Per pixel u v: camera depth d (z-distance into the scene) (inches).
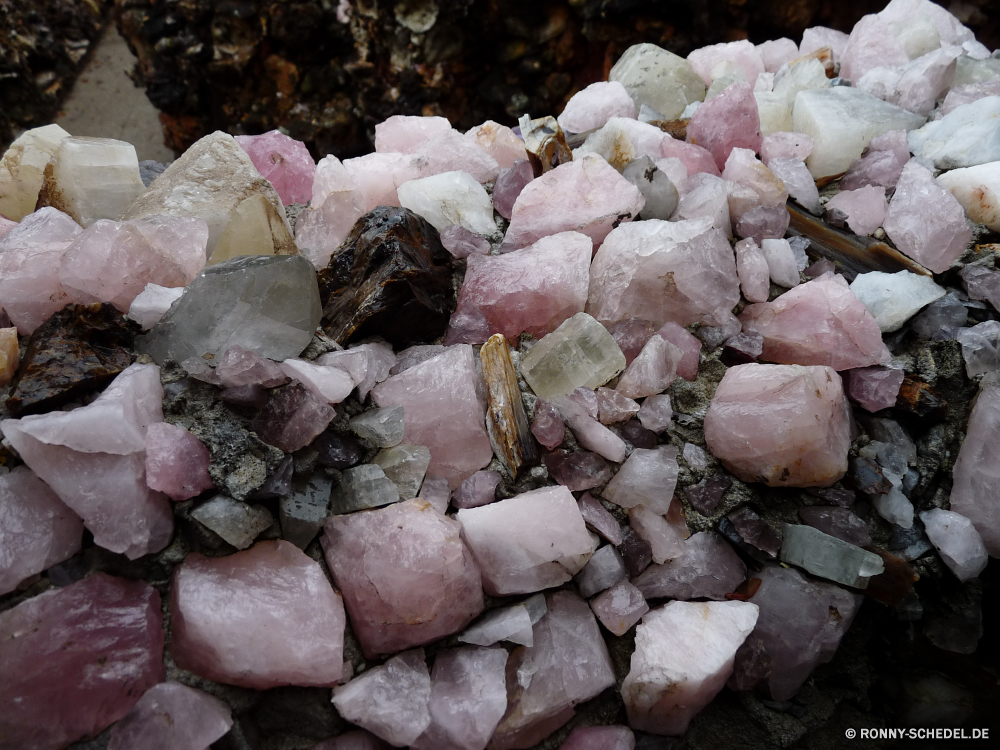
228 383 16.9
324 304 20.7
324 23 69.4
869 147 27.1
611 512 18.8
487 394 18.9
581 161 23.5
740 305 22.6
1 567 14.6
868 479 19.4
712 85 31.7
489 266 21.3
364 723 15.5
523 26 66.8
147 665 14.9
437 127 28.5
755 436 18.5
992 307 22.6
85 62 94.1
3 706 14.0
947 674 20.0
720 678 17.2
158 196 20.8
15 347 17.1
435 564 15.9
